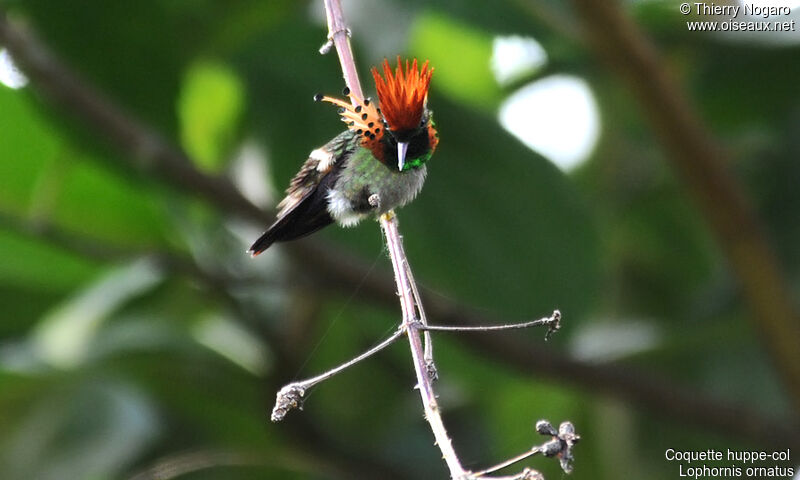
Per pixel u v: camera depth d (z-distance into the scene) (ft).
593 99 39.14
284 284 32.14
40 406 34.42
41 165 34.40
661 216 40.11
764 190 37.58
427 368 16.70
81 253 33.14
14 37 29.09
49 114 31.60
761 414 31.63
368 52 32.96
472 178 34.12
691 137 29.66
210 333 35.63
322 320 36.58
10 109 33.96
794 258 36.42
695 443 37.24
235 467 35.53
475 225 34.12
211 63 33.78
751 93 36.40
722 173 30.04
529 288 33.86
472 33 38.01
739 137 38.93
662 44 35.50
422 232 33.94
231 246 34.55
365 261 33.01
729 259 30.81
